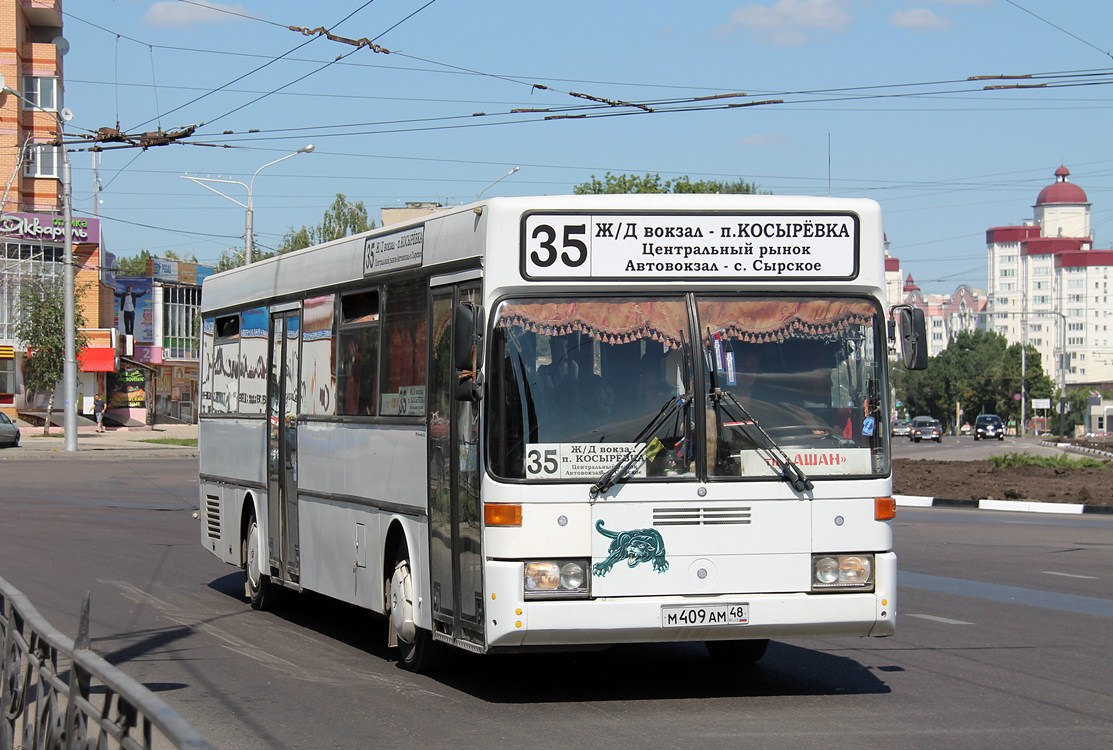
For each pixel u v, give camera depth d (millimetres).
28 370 61250
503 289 8227
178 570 16203
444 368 8906
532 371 8133
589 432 8102
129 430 68250
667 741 7367
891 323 8695
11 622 7500
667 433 8172
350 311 10906
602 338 8227
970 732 7582
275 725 7922
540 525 7980
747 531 8180
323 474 11297
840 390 8438
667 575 8086
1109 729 7660
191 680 9422
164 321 79562
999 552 18078
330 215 82938
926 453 62281
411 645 9625
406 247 9695
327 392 11266
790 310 8438
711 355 8289
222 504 14438
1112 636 11195
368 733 7695
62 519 22500
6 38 62125
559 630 7926
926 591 14125
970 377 144750
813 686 9047
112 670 5234
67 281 46844
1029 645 10734
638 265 8312
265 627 12078
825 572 8266
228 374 14359
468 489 8414
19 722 7133
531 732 7656
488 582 8008
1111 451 60719
